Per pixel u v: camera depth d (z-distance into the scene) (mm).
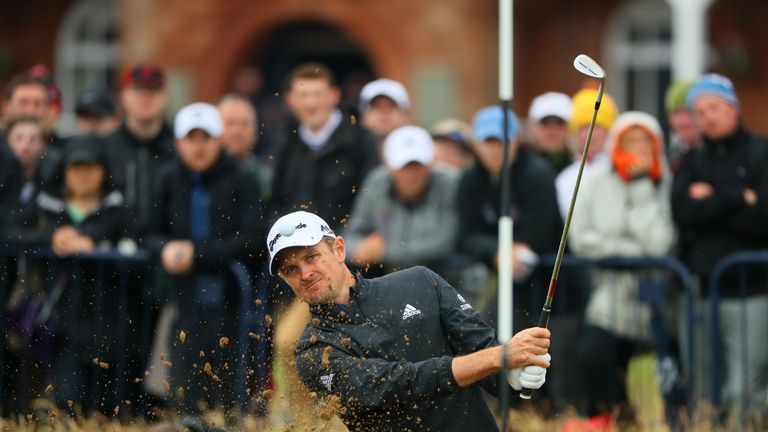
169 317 26484
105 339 26375
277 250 18438
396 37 62781
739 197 27016
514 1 66375
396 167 28047
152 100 28656
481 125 27969
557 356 27359
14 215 27375
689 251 27672
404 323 18688
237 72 64188
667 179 28406
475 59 62188
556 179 30203
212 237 26891
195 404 24625
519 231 27656
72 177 27594
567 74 67750
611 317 27312
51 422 25062
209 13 63656
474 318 18953
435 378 18125
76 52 71625
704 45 65938
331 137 28797
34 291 26656
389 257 28172
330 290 18594
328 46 66438
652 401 26984
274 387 24047
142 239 27406
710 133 27312
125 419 25516
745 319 26797
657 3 67562
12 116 28703
